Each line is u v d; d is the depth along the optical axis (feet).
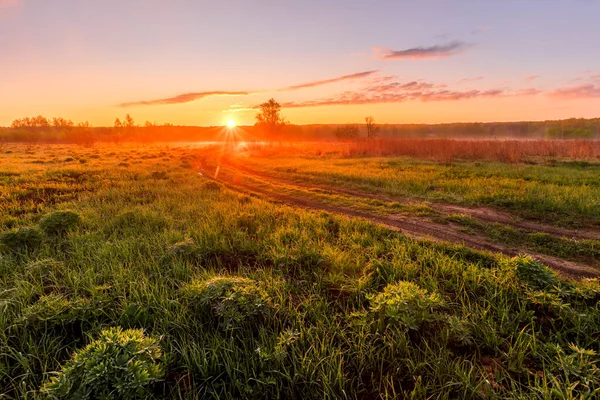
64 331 11.78
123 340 9.15
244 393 9.04
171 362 10.04
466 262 17.92
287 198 40.91
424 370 9.79
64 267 16.98
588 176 45.01
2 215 28.73
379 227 25.25
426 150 84.28
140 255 18.57
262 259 19.08
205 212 29.32
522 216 28.89
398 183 45.21
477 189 38.99
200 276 15.74
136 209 30.04
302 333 11.21
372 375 9.66
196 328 11.76
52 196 37.99
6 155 108.68
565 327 11.63
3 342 10.95
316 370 9.82
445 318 11.89
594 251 20.12
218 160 99.19
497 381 9.28
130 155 114.32
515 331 11.21
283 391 9.33
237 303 12.14
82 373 8.21
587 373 9.12
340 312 13.35
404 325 11.12
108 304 13.07
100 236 22.47
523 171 51.83
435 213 30.91
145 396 8.23
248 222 26.20
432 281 15.15
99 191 39.96
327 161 82.23
